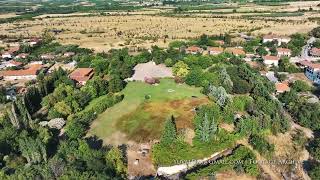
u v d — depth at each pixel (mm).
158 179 108688
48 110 157625
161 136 131125
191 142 128000
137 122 143625
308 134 144375
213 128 128625
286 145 135875
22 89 187375
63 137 135750
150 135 135125
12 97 175125
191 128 136375
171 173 116625
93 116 149500
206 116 127375
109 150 121062
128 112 152750
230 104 150875
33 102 161875
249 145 132125
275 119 144250
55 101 162000
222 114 143250
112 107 159375
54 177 105500
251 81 178250
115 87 175000
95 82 174500
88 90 169000
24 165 114625
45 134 129250
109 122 146375
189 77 179000
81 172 104750
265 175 117750
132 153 126062
